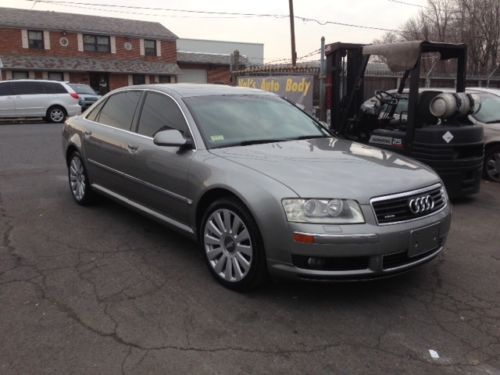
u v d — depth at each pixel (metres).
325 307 3.61
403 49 6.64
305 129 4.97
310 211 3.35
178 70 38.88
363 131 7.75
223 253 3.88
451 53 7.20
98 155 5.57
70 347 3.04
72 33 35.31
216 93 4.98
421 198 3.63
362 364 2.93
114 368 2.84
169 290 3.84
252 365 2.89
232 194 3.76
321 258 3.35
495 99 8.59
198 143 4.28
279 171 3.65
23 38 33.78
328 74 8.37
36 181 7.70
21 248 4.70
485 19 34.81
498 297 3.83
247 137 4.50
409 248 3.50
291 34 28.73
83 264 4.33
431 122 6.75
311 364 2.92
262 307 3.59
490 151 8.09
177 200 4.34
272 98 5.35
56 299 3.66
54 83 19.14
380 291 3.89
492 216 6.14
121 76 36.94
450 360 2.98
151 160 4.62
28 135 13.92
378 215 3.43
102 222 5.53
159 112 4.88
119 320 3.37
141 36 37.75
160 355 2.97
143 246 4.79
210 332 3.24
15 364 2.86
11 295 3.71
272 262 3.50
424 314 3.54
